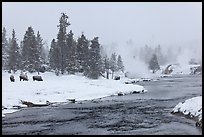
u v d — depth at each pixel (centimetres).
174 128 1980
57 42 7444
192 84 6775
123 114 2630
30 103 3247
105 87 4934
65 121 2341
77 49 7369
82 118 2469
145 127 2038
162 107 2997
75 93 4084
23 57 7375
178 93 4506
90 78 6838
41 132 1942
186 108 2434
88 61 6988
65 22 7494
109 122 2264
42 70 7388
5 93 3494
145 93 4650
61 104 3431
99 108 3061
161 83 7538
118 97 4112
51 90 4012
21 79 5562
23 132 1945
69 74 7212
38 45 7650
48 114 2700
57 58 7256
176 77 11219
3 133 1919
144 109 2898
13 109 3008
